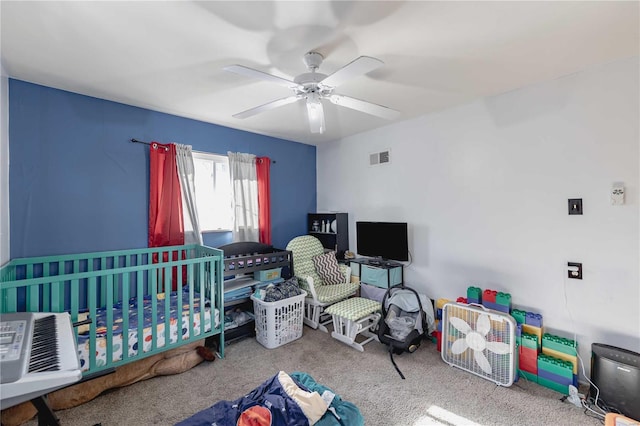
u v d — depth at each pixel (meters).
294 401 1.45
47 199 2.27
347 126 3.47
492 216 2.60
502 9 1.42
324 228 4.02
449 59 1.91
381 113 2.12
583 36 1.66
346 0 1.34
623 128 1.94
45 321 1.48
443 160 2.94
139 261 2.69
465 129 2.76
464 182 2.78
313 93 1.82
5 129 2.02
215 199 3.35
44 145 2.26
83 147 2.44
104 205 2.55
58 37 1.61
